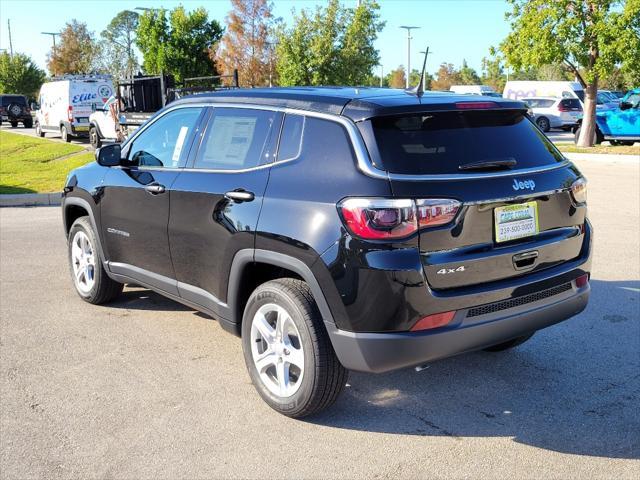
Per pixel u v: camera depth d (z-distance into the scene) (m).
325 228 3.39
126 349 4.84
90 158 19.25
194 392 4.14
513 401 4.01
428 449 3.46
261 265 3.91
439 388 4.20
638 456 3.38
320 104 3.73
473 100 3.69
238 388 4.20
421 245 3.26
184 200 4.36
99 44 61.41
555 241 3.77
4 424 3.72
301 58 27.20
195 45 33.69
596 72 20.45
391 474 3.23
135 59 58.91
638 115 21.48
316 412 3.73
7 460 3.35
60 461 3.35
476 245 3.43
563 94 30.12
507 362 4.59
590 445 3.49
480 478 3.20
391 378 4.36
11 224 9.88
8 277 6.76
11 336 5.09
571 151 20.28
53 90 27.80
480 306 3.44
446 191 3.31
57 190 13.09
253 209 3.80
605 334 5.07
